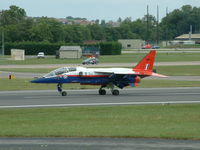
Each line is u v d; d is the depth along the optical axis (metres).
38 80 145.25
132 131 80.25
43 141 72.81
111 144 70.62
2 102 127.81
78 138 74.88
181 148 67.94
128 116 99.38
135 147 68.62
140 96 144.50
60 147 68.75
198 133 78.25
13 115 101.81
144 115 100.81
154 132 79.19
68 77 145.62
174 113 104.00
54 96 144.38
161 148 68.00
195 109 111.25
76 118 96.88
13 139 74.31
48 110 110.00
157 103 125.50
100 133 78.44
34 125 87.62
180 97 141.00
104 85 150.00
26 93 154.88
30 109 112.19
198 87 179.50
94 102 127.81
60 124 88.75
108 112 106.19
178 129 82.19
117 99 135.50
